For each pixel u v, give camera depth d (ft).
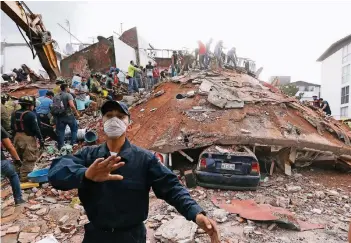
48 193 16.99
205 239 11.79
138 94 43.04
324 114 29.37
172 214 13.83
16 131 18.69
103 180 5.32
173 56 53.93
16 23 34.88
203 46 48.88
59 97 24.22
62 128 24.39
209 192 17.24
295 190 17.69
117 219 5.97
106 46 63.05
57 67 45.03
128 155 6.24
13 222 13.52
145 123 24.21
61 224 13.39
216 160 17.43
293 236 12.38
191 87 27.99
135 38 75.46
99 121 30.04
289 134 20.90
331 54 103.91
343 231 12.91
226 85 27.45
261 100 24.77
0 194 16.62
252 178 17.04
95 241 6.10
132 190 6.05
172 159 21.01
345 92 93.50
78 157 6.35
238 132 20.31
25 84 45.60
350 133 26.32
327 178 20.38
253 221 13.39
